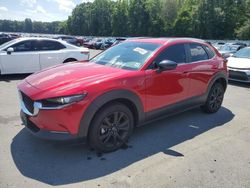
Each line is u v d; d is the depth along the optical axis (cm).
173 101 427
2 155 340
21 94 351
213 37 5047
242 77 845
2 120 466
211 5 5053
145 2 6206
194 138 410
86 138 327
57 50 905
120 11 6775
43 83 339
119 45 473
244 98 683
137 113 375
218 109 549
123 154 352
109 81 335
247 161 341
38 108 311
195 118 504
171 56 426
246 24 4456
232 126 467
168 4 6234
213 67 503
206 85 494
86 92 314
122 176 300
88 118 319
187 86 448
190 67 449
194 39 495
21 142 378
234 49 1514
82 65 415
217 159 343
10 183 281
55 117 307
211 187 283
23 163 323
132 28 6350
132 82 357
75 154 348
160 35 5794
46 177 295
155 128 448
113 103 345
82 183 285
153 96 389
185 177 300
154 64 394
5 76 910
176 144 387
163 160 338
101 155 348
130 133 374
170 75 409
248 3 5100
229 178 301
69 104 305
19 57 845
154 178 297
